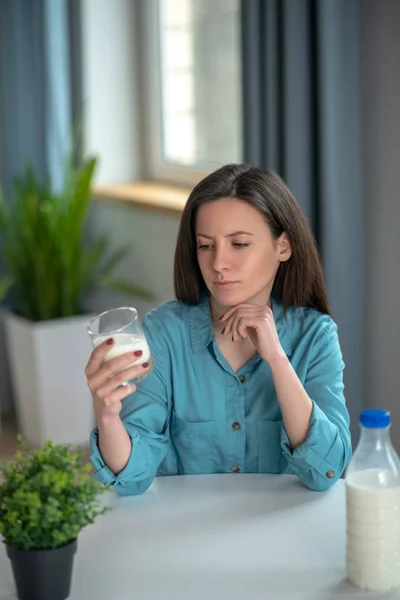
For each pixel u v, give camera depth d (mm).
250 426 2080
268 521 1792
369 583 1545
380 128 3121
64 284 4426
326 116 3043
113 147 4754
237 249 1965
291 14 3045
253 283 1976
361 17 3109
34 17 4555
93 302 4898
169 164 4672
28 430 4578
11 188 4777
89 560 1668
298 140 3105
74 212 4348
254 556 1666
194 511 1843
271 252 2004
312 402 1913
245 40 3225
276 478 1986
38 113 4656
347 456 1955
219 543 1715
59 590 1526
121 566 1646
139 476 1919
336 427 1932
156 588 1573
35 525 1459
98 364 1769
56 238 4363
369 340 3293
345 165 3115
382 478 1540
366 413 1551
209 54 4301
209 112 4367
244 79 3262
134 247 4516
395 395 3248
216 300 2029
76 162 4707
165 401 2098
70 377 4461
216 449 2100
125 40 4672
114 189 4609
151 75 4660
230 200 1959
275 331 1893
